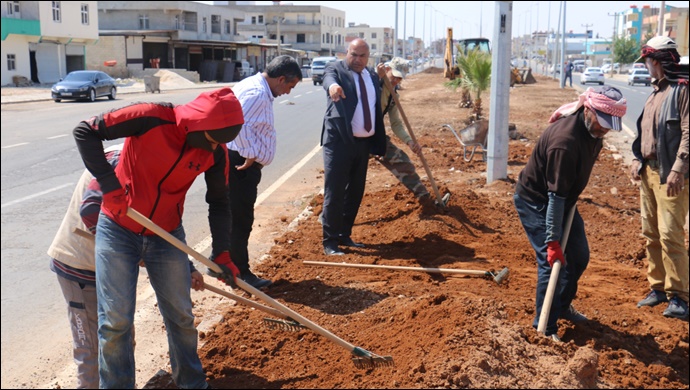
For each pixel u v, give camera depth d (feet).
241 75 209.26
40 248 25.62
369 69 22.65
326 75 21.93
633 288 19.62
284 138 59.00
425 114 72.13
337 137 21.63
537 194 15.33
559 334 15.62
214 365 14.16
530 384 12.79
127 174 11.99
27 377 15.38
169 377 13.92
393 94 24.61
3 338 17.66
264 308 13.87
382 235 24.31
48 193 35.76
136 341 16.19
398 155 26.02
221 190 13.15
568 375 12.97
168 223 12.49
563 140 14.12
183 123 11.59
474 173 36.42
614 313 17.19
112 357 11.85
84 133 11.38
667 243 17.37
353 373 13.50
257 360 14.37
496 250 22.45
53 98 101.96
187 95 120.67
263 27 354.95
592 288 19.42
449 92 111.04
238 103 11.84
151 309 18.31
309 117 79.10
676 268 17.35
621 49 303.68
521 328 14.76
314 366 14.03
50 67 157.69
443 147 47.67
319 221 26.84
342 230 23.25
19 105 95.91
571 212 15.21
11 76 142.41
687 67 17.38
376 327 15.85
